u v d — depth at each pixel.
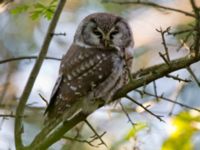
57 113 10.41
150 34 16.08
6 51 16.16
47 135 9.55
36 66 9.16
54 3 10.73
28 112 13.62
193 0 8.25
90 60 10.98
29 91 9.16
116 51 11.12
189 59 8.70
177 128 10.76
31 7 11.85
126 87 9.09
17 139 9.09
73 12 16.88
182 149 10.69
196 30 8.45
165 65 8.95
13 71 15.58
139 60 15.85
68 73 10.91
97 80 10.67
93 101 10.45
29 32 16.52
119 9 16.23
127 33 11.65
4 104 12.86
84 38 11.52
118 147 10.44
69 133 12.36
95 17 11.74
